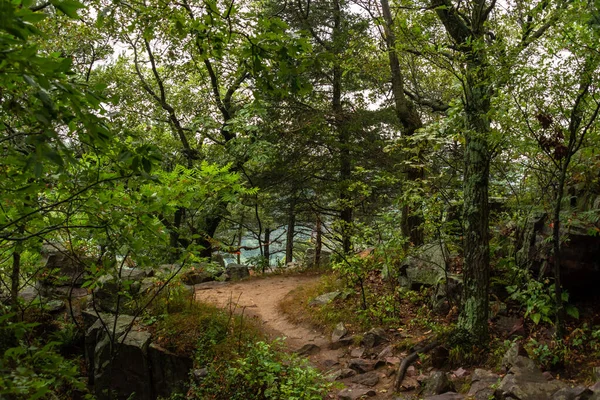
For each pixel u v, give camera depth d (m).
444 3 7.04
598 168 6.93
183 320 8.27
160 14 4.43
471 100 6.84
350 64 12.76
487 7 7.45
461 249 9.33
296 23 16.70
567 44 5.44
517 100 5.98
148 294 9.24
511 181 8.46
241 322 8.33
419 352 6.95
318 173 18.69
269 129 17.06
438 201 9.07
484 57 6.23
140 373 7.71
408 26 7.12
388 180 9.56
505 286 8.00
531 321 7.21
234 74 15.82
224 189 5.43
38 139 2.32
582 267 6.87
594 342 6.00
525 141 6.29
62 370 3.18
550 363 5.83
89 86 2.71
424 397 5.88
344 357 7.85
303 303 10.41
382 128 17.39
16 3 2.19
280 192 19.11
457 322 7.57
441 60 6.98
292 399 5.69
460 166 9.77
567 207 7.44
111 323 8.52
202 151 19.77
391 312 8.85
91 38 14.97
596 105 5.95
